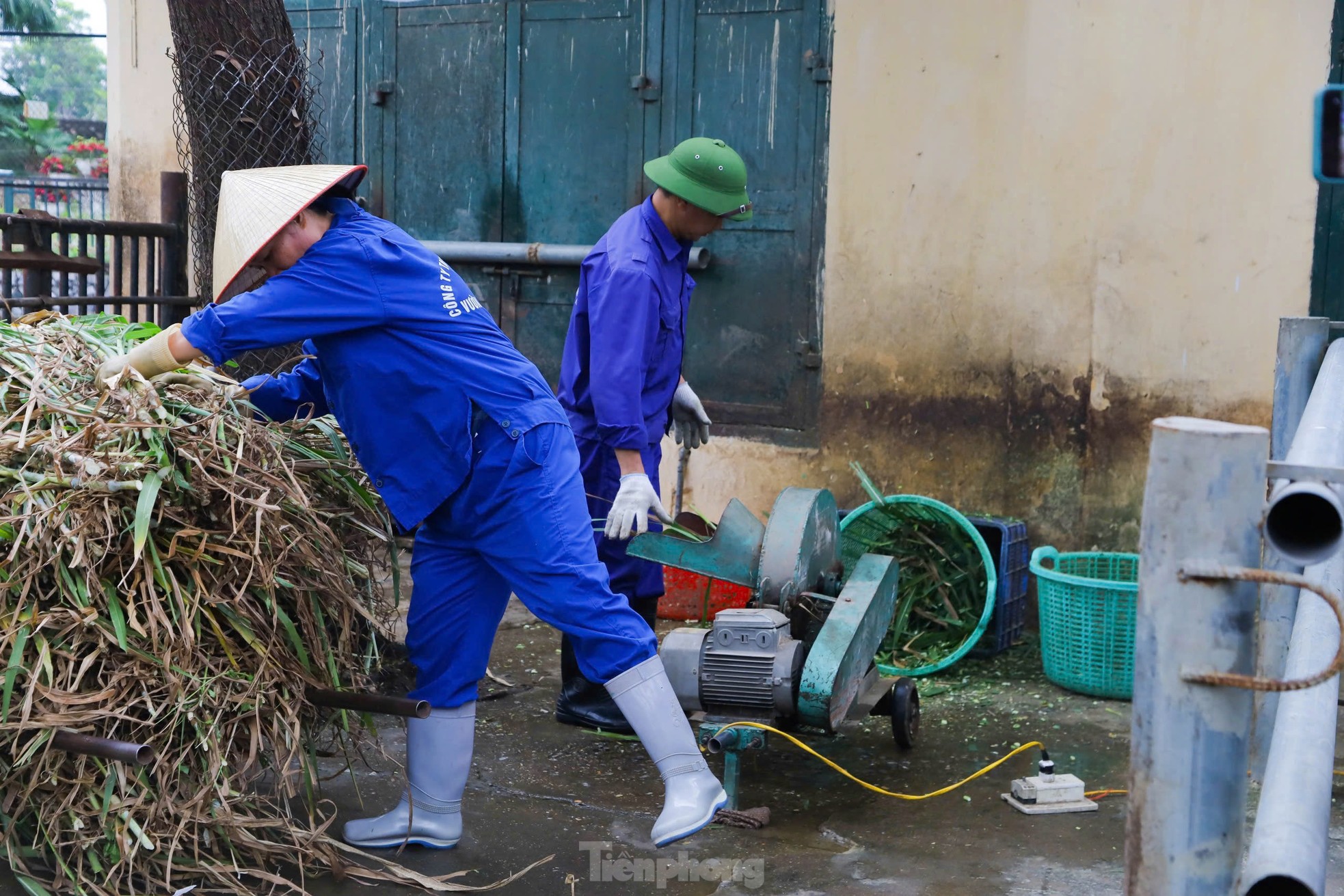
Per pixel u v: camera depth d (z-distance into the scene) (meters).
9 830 2.64
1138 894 1.52
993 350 5.34
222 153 4.57
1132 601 4.41
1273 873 1.32
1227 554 1.43
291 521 2.99
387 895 2.93
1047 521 5.31
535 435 3.00
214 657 2.80
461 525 3.08
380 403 2.97
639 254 3.75
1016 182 5.21
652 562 4.12
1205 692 1.45
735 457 5.86
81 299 5.13
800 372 5.72
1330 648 1.79
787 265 5.70
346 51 6.43
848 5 5.43
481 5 6.14
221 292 2.86
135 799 2.67
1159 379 5.05
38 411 2.80
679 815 2.94
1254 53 4.78
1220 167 4.88
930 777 3.80
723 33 5.69
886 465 5.59
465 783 3.25
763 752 4.00
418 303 2.93
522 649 5.02
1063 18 5.04
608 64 5.93
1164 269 5.00
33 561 2.63
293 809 3.40
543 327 6.20
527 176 6.16
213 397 3.01
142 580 2.73
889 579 3.83
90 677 2.67
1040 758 3.96
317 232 2.92
